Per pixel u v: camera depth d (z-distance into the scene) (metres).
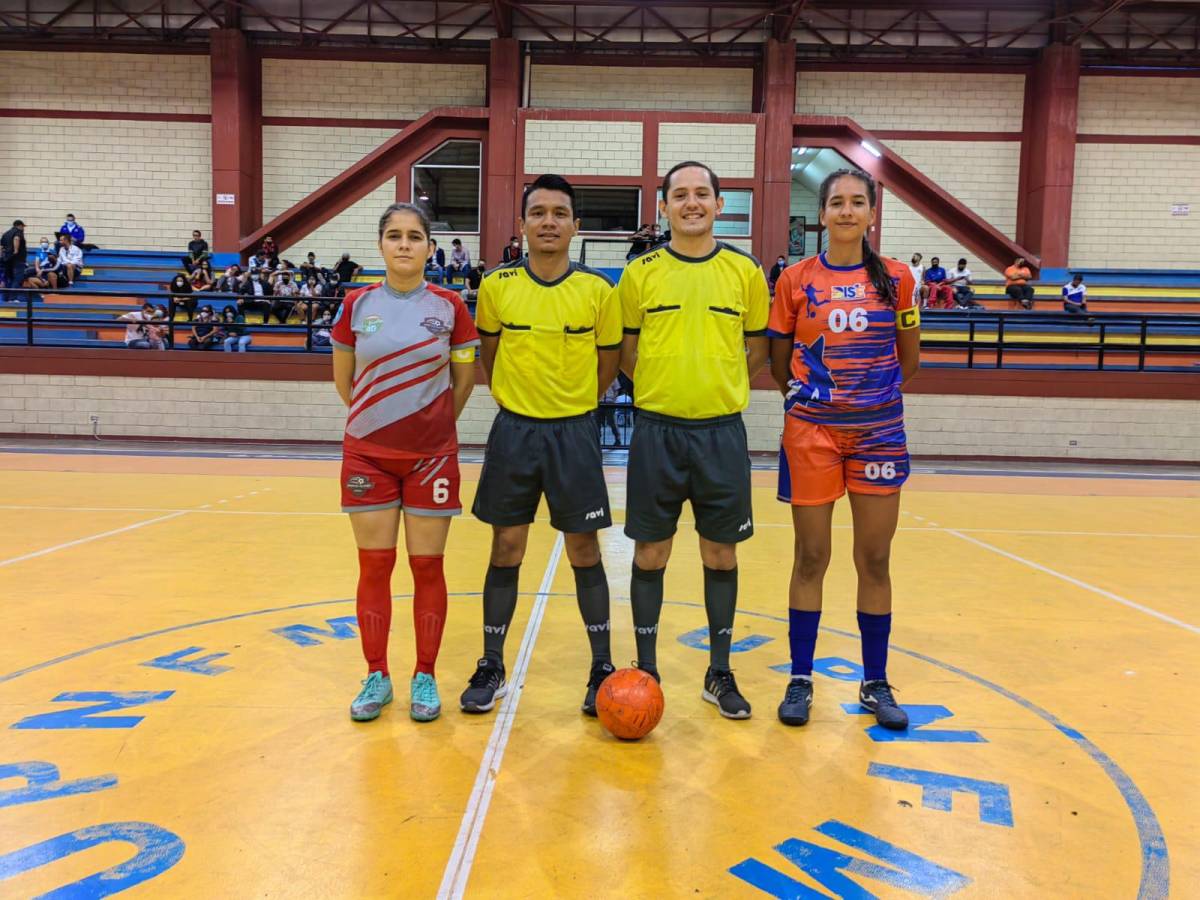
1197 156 18.84
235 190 18.45
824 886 1.85
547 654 3.52
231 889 1.81
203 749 2.53
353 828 2.07
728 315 2.93
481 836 2.04
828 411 2.90
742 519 2.96
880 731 2.76
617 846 2.00
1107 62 18.73
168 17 18.70
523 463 2.97
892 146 19.09
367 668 3.29
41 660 3.30
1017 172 19.09
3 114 18.97
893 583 4.88
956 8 18.55
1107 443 13.92
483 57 19.05
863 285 2.92
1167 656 3.56
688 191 2.88
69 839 2.00
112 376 14.20
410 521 2.93
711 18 18.67
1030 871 1.93
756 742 2.66
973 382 14.00
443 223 19.20
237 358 14.25
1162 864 1.97
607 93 19.06
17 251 17.20
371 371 2.88
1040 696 3.08
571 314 2.94
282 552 5.43
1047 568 5.35
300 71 19.02
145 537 5.88
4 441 13.74
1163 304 17.81
